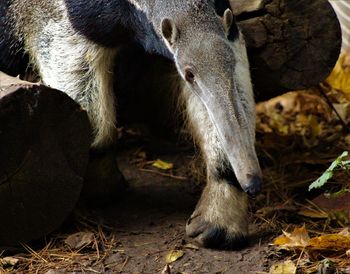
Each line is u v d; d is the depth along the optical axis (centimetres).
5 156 903
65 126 938
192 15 876
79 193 973
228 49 845
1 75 959
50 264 922
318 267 856
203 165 1112
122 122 1255
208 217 965
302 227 938
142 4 953
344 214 995
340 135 1307
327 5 1088
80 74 1030
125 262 925
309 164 1198
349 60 1474
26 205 939
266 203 1086
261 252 930
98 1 976
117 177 1104
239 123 811
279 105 1486
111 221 1045
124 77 1148
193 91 859
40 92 902
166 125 1273
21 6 1105
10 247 948
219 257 927
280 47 1092
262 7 1073
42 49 1059
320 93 1349
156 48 979
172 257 926
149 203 1106
